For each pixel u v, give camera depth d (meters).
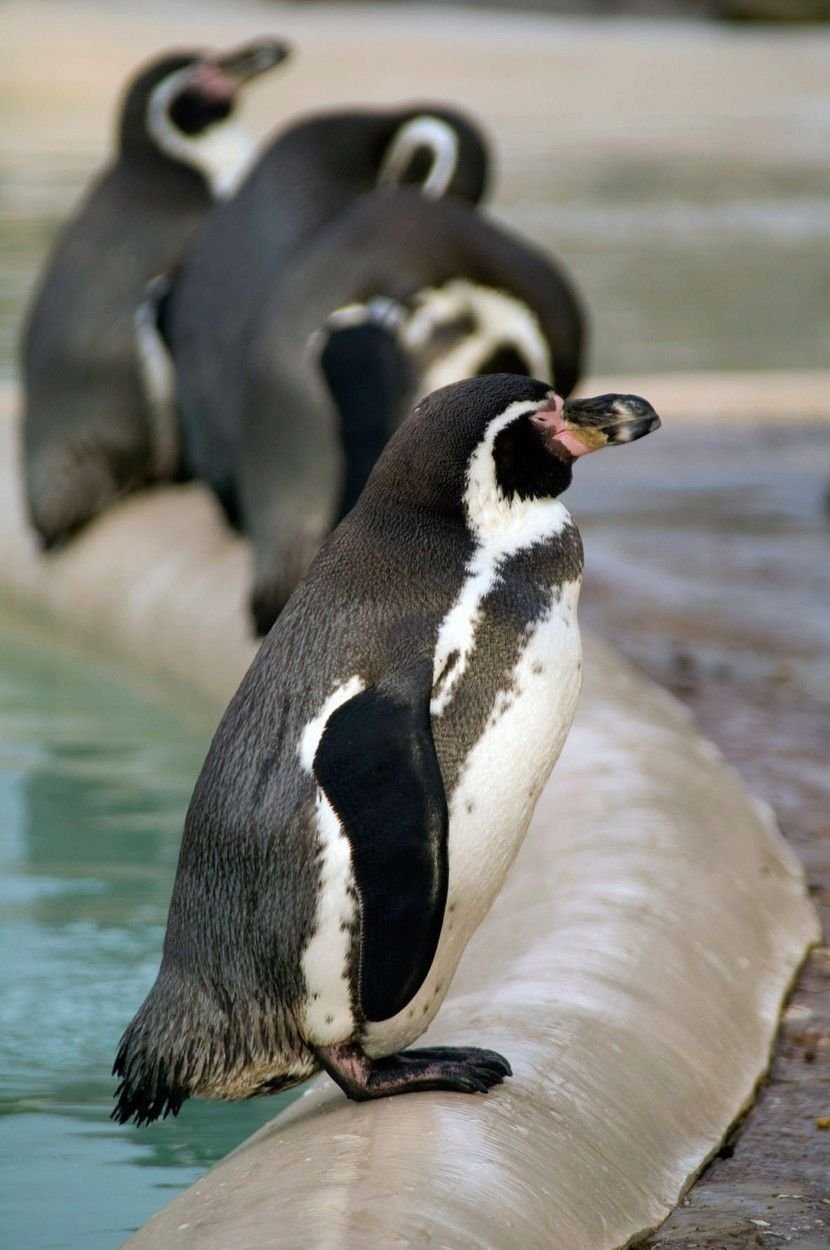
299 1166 6.58
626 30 91.19
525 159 52.28
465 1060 7.16
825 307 33.78
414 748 6.64
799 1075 8.21
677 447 22.61
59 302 18.58
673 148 55.44
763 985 8.89
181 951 7.20
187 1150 8.34
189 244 18.70
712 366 28.56
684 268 37.19
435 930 6.53
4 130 56.38
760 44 85.81
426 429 7.12
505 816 7.05
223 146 18.98
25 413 18.77
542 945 8.59
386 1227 6.05
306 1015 7.02
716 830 10.21
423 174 17.02
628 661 13.91
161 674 16.33
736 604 15.89
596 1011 7.90
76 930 10.76
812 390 25.27
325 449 14.87
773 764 11.96
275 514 15.20
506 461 7.05
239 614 15.80
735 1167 7.39
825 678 13.90
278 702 6.97
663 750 11.17
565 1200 6.61
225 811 7.00
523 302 15.19
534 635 6.97
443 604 6.91
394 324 14.78
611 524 18.83
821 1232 6.83
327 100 62.69
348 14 95.56
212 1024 7.14
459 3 99.38
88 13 87.38
